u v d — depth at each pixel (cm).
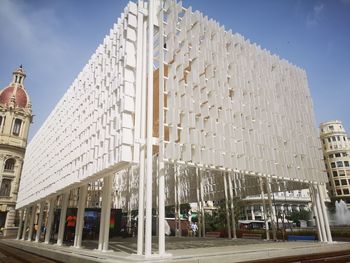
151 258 945
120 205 3522
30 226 3269
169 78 1295
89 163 1540
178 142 1285
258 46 1900
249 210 6894
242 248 1294
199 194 2773
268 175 1584
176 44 1325
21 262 1423
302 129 1997
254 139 1551
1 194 5606
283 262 1098
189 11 1409
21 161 6012
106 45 1641
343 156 7919
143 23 1349
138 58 1273
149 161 1103
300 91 2127
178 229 2936
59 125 2403
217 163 1298
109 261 940
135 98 1228
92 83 1756
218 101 1402
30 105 6588
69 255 1273
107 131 1370
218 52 1523
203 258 952
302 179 1806
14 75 7044
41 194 2652
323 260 1222
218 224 4078
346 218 6228
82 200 1775
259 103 1684
